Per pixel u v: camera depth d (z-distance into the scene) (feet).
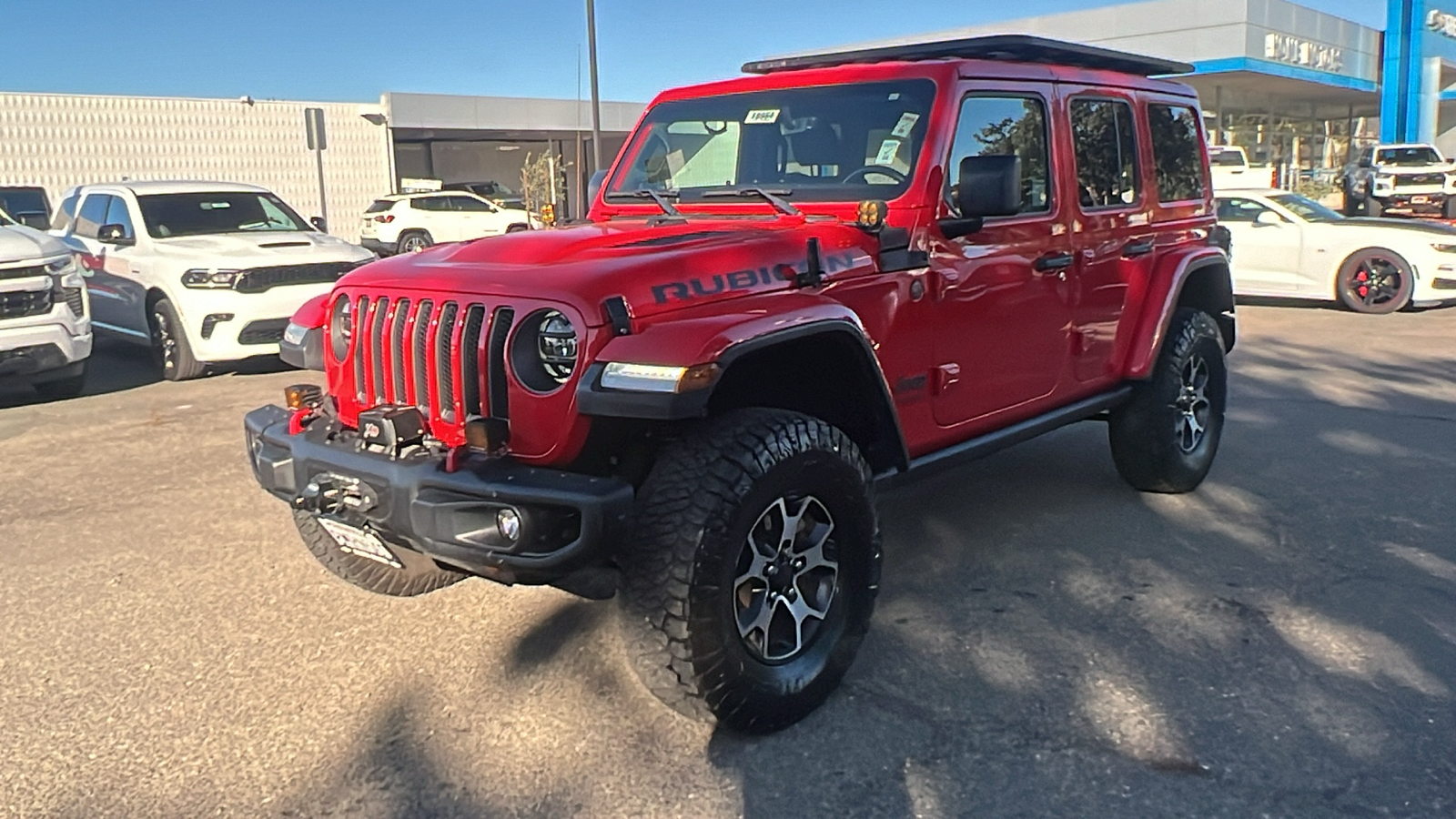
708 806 9.59
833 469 10.77
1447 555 15.19
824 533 11.10
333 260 31.63
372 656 12.62
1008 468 20.12
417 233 84.84
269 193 35.99
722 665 10.00
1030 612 13.55
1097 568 14.97
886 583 14.56
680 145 15.39
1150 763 10.08
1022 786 9.78
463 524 9.80
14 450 22.72
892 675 11.92
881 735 10.69
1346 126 134.72
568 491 9.49
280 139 97.81
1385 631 12.76
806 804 9.60
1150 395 17.13
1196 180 18.69
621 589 10.03
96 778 10.18
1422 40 103.91
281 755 10.54
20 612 14.08
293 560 15.85
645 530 9.88
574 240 11.59
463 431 10.66
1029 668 12.03
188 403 27.55
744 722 10.41
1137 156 16.78
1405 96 104.01
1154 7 88.17
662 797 9.74
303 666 12.39
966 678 11.82
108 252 33.32
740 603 10.45
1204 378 18.15
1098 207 15.87
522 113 110.11
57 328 26.66
